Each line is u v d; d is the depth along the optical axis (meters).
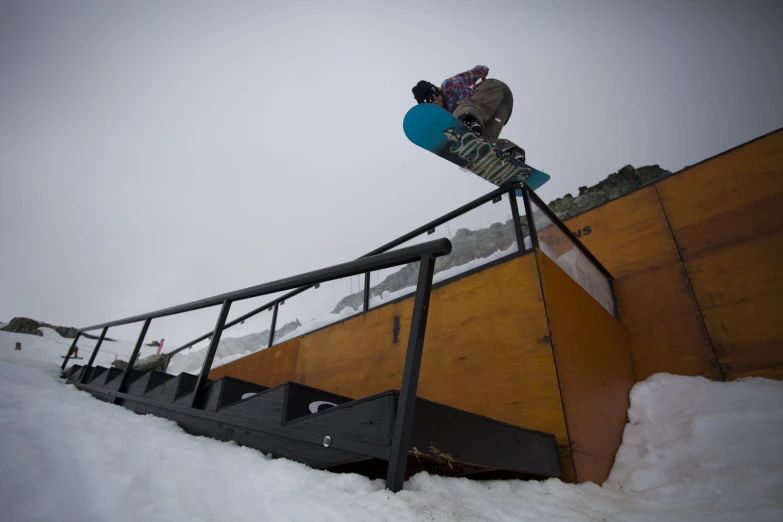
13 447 1.13
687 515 1.73
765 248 3.83
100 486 1.05
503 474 2.12
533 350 2.70
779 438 2.35
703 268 4.11
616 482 2.54
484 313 3.12
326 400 1.93
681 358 3.87
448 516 1.17
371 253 4.82
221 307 2.57
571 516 1.54
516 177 3.49
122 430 1.77
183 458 1.43
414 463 1.72
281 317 5.85
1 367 4.24
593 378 3.02
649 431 3.07
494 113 3.63
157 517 0.93
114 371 3.55
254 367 5.41
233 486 1.22
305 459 1.56
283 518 1.02
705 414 2.94
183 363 7.65
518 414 2.60
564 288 3.20
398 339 3.67
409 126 3.16
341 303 4.88
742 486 2.01
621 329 4.21
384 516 1.08
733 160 4.35
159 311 3.33
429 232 4.23
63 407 2.12
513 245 3.30
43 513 0.86
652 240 4.57
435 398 3.12
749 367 3.49
